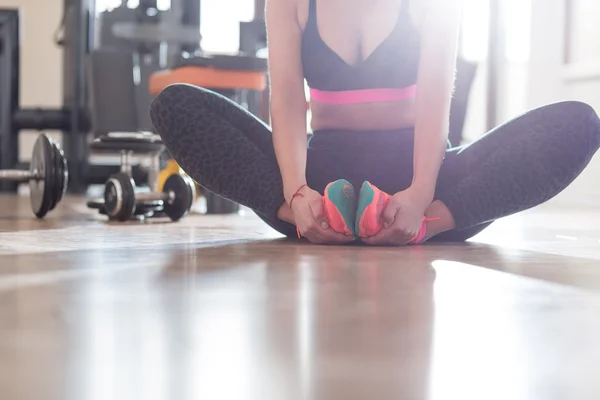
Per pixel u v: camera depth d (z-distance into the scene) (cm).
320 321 87
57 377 62
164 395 57
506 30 591
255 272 132
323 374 63
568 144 188
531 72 602
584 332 82
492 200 192
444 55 184
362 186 180
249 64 366
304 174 189
